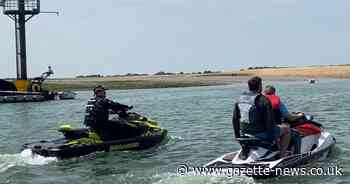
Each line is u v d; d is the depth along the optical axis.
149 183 11.95
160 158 15.49
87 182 12.45
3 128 25.14
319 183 11.63
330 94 47.69
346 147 16.08
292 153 13.40
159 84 89.12
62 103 46.16
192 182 11.41
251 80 12.43
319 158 13.94
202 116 28.92
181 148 17.20
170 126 24.05
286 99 42.00
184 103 40.81
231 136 19.75
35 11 52.97
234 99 44.31
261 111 12.31
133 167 14.15
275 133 12.53
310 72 144.00
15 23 53.12
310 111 30.02
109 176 13.00
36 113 34.84
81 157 15.62
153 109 35.28
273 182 11.69
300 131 14.00
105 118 16.36
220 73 174.38
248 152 12.45
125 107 16.94
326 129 20.94
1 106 43.41
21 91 49.91
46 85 83.81
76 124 26.83
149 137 17.12
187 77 142.25
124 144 16.55
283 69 171.75
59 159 15.25
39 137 21.38
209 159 15.19
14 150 17.77
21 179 12.93
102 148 16.08
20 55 53.09
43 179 12.91
